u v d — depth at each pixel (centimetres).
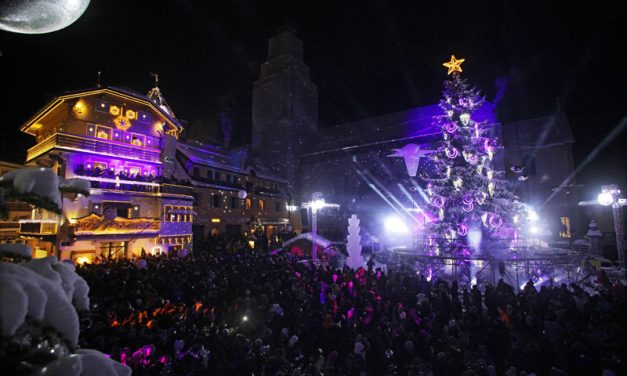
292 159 5419
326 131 6206
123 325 1005
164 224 2784
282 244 3547
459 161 2125
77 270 1731
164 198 2830
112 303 1209
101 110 2664
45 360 163
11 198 189
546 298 1183
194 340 901
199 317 1091
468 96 2086
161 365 761
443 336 927
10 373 152
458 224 2000
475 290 1298
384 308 1193
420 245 2373
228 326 1120
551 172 3941
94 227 2311
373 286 1482
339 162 5288
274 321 1110
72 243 2220
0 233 2580
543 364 771
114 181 2505
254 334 1010
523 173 4047
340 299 1248
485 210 1986
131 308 1131
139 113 2911
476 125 2080
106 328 947
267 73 5794
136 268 1753
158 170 2998
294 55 5806
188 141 3909
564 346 810
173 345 917
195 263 1980
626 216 3152
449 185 2114
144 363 783
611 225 3253
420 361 781
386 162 4894
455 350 762
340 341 964
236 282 1487
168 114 3067
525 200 4003
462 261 1909
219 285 1487
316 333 1002
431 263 1980
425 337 897
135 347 891
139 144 2883
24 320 156
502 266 1728
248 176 4459
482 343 936
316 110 6097
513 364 803
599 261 2098
